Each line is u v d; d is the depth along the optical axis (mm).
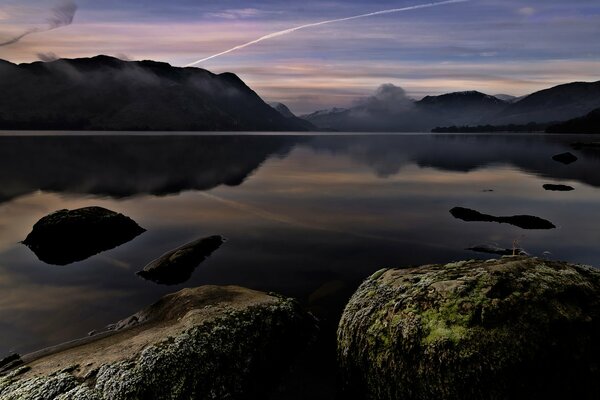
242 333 10945
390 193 42812
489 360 8078
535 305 8695
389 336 9305
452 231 26719
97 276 19172
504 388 7949
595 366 8148
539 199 38562
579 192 42250
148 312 13773
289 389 10555
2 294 16938
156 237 25969
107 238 25109
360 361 9719
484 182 50656
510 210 33812
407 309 9492
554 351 8195
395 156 96750
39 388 8742
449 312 8953
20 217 32031
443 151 114812
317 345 12406
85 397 8445
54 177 54125
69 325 14094
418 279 10672
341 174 60312
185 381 9234
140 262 21188
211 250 22375
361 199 39406
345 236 25688
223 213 33000
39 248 23750
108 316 14820
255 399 10008
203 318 11258
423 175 58594
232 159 87375
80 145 121000
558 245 23578
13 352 12344
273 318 12008
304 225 28656
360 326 10117
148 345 10039
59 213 25406
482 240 24516
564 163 74312
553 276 9438
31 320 14477
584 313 8688
